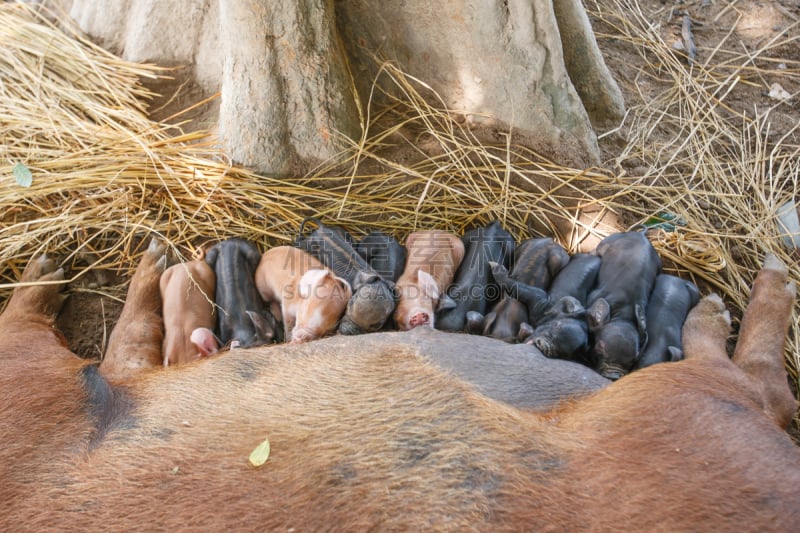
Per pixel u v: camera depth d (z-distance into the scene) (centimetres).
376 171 563
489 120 584
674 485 303
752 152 617
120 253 527
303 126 545
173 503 304
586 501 297
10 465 326
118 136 561
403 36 579
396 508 295
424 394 346
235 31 517
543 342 440
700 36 708
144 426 348
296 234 543
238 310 494
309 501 298
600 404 351
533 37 550
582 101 610
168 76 619
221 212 541
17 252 521
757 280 473
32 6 668
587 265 506
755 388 384
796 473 312
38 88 591
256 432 335
